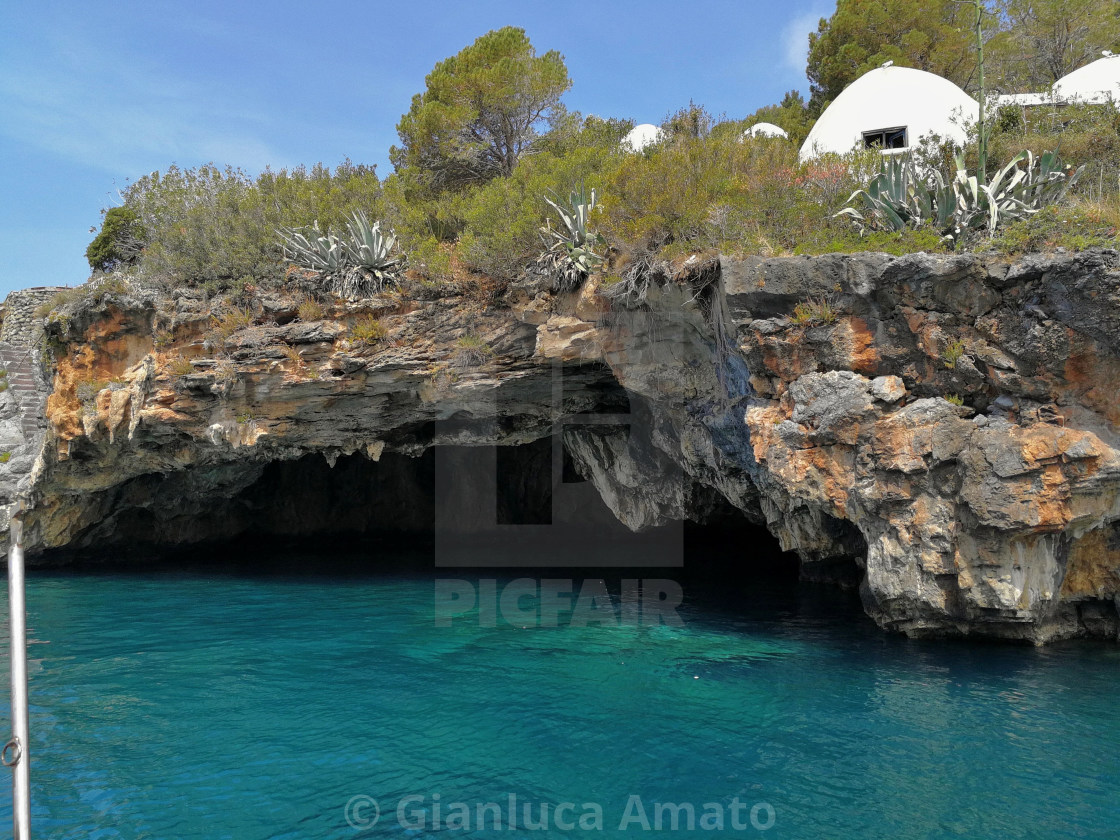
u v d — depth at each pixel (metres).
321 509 28.42
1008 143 14.12
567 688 9.42
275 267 18.27
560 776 6.84
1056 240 9.63
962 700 8.62
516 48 24.75
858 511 10.98
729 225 12.20
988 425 9.88
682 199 13.06
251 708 8.77
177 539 25.05
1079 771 6.75
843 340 10.89
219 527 26.33
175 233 19.45
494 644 11.80
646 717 8.32
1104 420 9.37
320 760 7.25
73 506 22.08
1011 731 7.68
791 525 15.15
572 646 11.63
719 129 16.86
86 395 18.95
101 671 10.45
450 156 23.52
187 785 6.73
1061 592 10.55
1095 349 9.21
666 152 14.22
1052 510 9.44
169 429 18.62
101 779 6.87
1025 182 11.80
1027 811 6.04
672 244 12.62
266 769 7.05
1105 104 15.18
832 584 17.25
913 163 12.85
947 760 7.02
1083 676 9.38
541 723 8.17
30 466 22.20
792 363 11.39
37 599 16.50
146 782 6.80
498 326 16.16
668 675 9.91
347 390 16.95
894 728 7.83
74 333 19.52
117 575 20.25
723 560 22.30
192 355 18.03
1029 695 8.75
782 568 20.50
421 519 29.47
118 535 23.89
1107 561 10.41
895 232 11.54
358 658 11.02
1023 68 25.28
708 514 22.56
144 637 12.59
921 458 10.17
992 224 10.73
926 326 10.27
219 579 19.42
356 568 21.53
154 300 18.30
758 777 6.74
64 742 7.77
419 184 23.16
